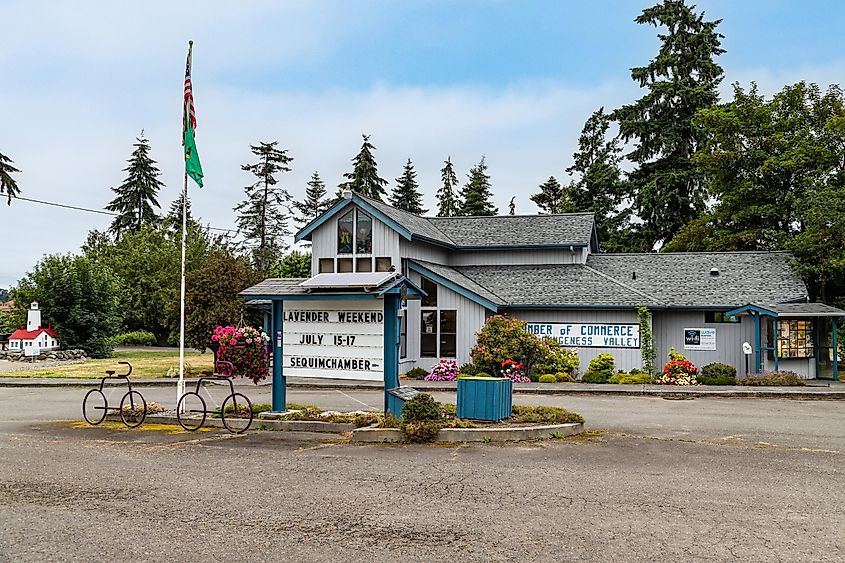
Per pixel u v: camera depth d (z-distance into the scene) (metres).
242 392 22.25
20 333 36.62
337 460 10.95
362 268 27.34
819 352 26.25
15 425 14.99
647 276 28.91
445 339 27.08
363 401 19.45
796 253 28.77
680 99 47.12
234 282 27.75
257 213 62.91
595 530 7.35
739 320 25.92
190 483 9.43
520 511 8.04
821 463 10.77
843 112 32.12
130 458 11.19
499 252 31.62
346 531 7.32
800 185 32.75
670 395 21.19
